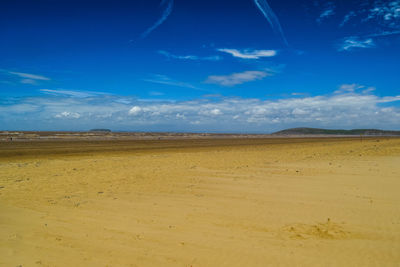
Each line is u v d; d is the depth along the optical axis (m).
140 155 25.47
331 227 6.17
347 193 9.19
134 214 7.29
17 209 7.82
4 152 26.44
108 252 5.09
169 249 5.18
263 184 10.88
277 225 6.36
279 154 25.09
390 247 5.10
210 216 7.06
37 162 19.08
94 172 14.32
